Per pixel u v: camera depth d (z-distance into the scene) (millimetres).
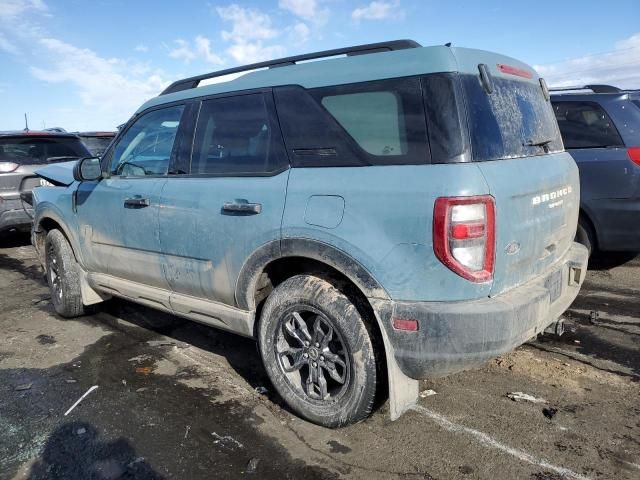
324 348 2979
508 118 2898
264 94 3223
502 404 3264
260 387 3594
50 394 3568
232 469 2727
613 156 5199
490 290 2557
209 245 3359
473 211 2445
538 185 2869
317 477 2652
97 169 4215
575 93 5535
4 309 5410
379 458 2779
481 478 2602
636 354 3906
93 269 4598
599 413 3135
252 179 3174
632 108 5246
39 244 5262
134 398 3488
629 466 2652
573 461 2701
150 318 5039
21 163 7703
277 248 2975
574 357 3881
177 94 3832
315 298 2902
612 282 5582
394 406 2701
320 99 2971
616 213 5242
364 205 2650
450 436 2947
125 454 2871
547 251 3090
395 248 2564
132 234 3934
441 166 2523
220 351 4227
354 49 3049
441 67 2625
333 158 2865
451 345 2514
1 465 2799
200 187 3428
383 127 2723
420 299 2553
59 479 2674
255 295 3266
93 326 4852
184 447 2922
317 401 3039
